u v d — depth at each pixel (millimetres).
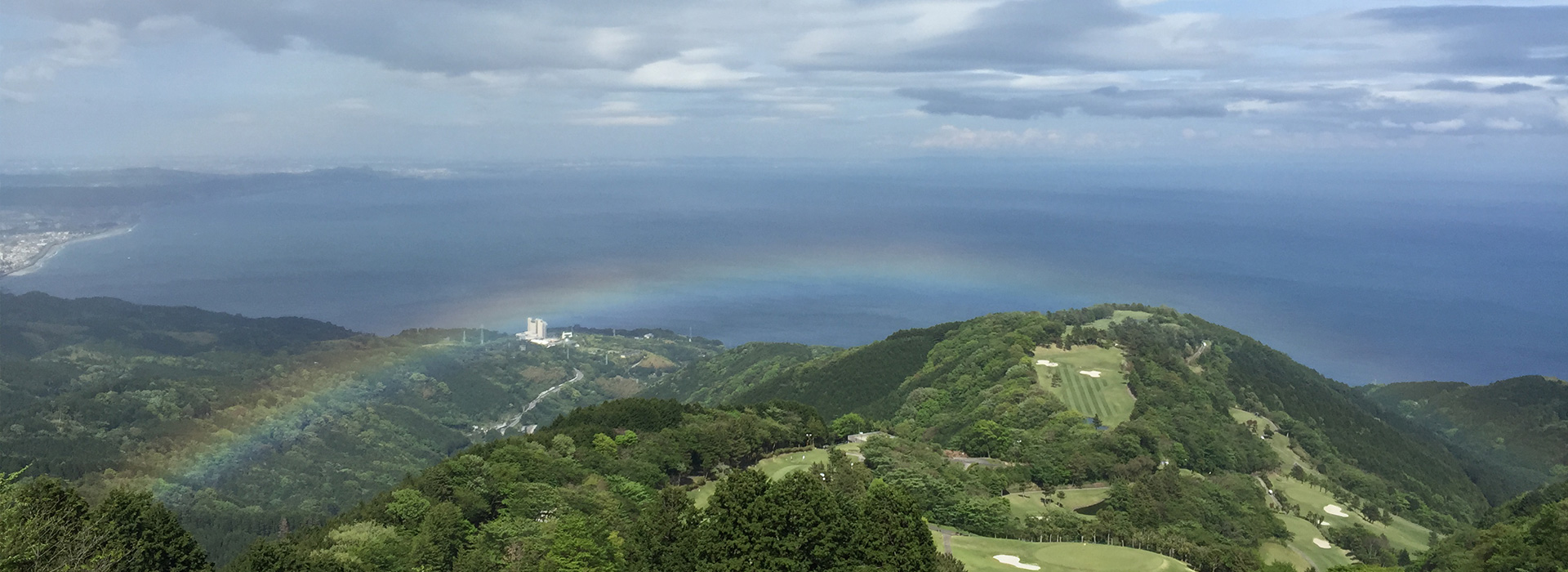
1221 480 181875
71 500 86125
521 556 110188
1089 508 160375
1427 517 199250
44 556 74125
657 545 101812
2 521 70938
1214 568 125500
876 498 99188
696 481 161625
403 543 110188
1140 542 134375
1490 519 181250
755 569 92000
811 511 95250
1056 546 131250
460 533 116375
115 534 86625
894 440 186625
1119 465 175500
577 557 106750
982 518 139625
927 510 144000
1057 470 172750
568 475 142750
